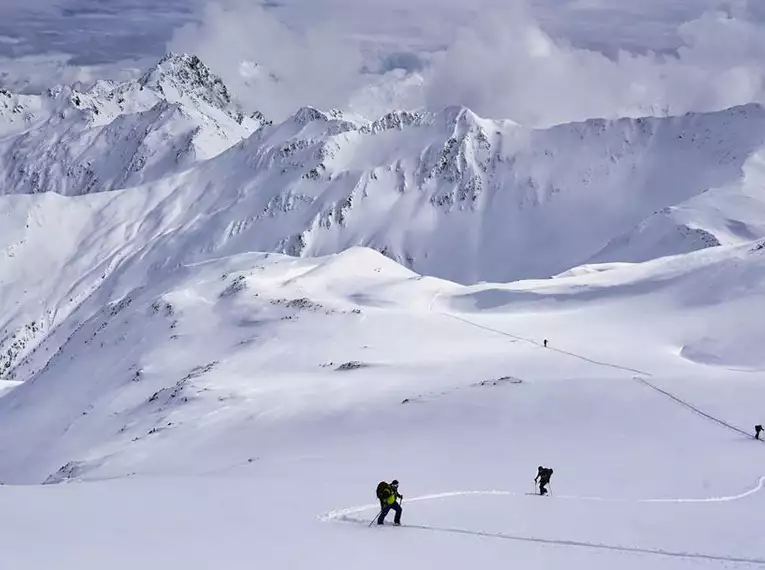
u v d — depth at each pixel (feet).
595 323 354.54
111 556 64.03
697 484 111.04
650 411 179.83
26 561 61.31
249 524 81.76
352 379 272.10
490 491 109.09
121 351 421.59
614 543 75.56
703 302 359.66
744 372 243.60
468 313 411.34
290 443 190.39
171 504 95.76
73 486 119.85
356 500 99.30
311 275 495.41
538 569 65.77
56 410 377.71
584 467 128.57
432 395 218.18
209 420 234.99
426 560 67.72
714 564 68.85
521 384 217.56
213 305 446.19
